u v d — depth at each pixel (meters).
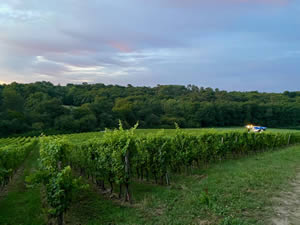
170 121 66.56
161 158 7.89
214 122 67.69
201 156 11.40
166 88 106.12
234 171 8.98
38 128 48.69
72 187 4.76
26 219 5.16
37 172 4.84
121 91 94.94
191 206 5.30
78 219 5.07
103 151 6.96
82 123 53.91
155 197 6.25
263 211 5.03
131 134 6.64
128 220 4.78
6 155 8.48
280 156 13.54
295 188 6.79
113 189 7.55
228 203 5.44
